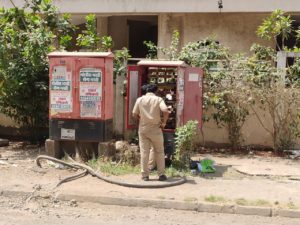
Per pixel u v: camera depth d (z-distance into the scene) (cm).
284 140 1373
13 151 1355
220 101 1382
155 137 1062
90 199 988
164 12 1606
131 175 1118
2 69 1347
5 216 905
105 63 1183
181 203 964
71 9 1662
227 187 1059
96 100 1187
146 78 1226
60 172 1136
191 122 1159
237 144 1407
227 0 1559
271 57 1399
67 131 1203
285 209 941
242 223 905
